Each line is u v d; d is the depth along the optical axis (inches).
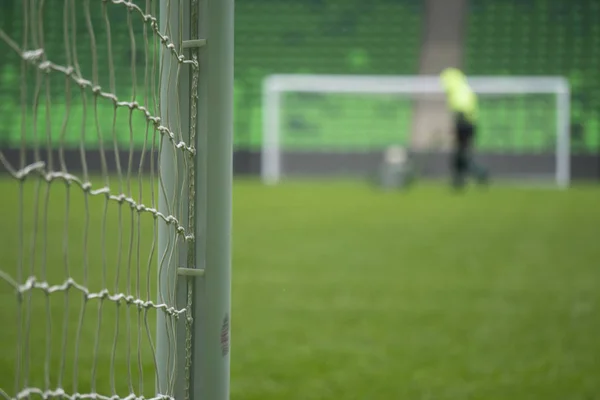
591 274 308.7
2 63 903.1
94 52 73.7
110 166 758.5
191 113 89.4
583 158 984.9
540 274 308.5
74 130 770.8
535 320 224.4
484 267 325.4
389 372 166.6
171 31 89.6
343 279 295.4
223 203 89.9
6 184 709.9
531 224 483.2
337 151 1002.7
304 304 246.7
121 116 759.7
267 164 1004.6
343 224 479.2
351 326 214.7
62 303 233.8
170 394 87.4
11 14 923.4
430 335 204.1
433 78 1029.8
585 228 463.2
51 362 168.1
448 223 487.2
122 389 148.7
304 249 374.6
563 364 174.6
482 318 226.7
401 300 254.7
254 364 172.4
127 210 506.9
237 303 248.2
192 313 89.9
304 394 149.3
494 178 991.6
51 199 572.7
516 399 147.7
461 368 170.6
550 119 1027.9
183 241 89.5
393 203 628.1
